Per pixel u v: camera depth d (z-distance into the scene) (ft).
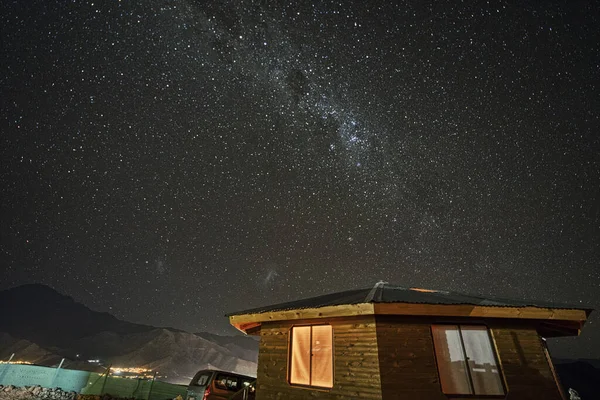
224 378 32.37
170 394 54.54
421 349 19.75
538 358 20.53
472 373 19.79
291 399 22.36
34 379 43.70
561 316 20.93
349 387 19.79
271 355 25.08
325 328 22.95
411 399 18.38
